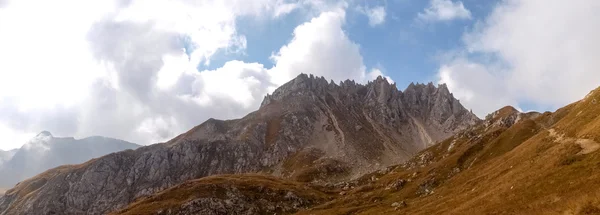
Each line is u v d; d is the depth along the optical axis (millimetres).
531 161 73812
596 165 47812
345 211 117000
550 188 49688
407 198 122125
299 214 126812
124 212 133750
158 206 132750
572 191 43281
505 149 131375
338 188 183375
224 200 137000
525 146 95500
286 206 142875
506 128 159125
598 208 31781
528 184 56844
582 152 57062
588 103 87875
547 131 93500
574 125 79250
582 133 67000
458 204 75750
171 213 127312
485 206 58219
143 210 130375
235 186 149375
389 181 159500
